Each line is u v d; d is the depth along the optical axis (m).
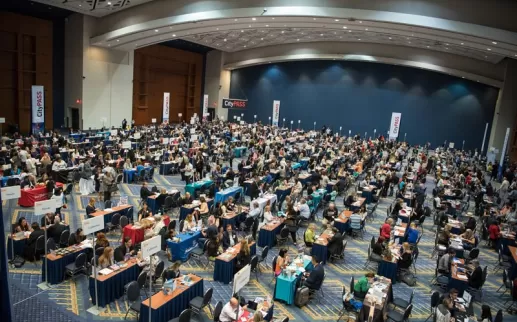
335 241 12.80
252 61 46.47
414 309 10.54
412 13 20.22
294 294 10.26
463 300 9.89
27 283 10.12
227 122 47.75
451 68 37.56
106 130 32.62
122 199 14.65
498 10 18.72
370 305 8.88
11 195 10.98
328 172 22.98
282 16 23.06
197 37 38.25
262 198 16.66
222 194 16.91
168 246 12.16
